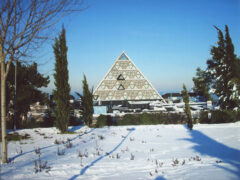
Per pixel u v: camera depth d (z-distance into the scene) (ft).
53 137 47.78
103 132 57.41
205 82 133.39
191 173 19.38
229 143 38.86
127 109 144.66
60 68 58.85
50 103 97.14
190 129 62.13
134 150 33.73
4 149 24.35
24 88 82.79
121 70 167.02
